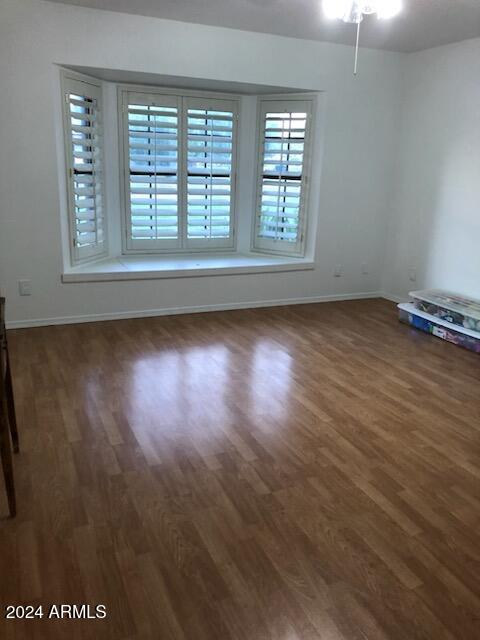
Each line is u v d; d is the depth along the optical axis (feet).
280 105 14.79
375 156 15.49
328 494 6.75
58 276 12.66
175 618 4.86
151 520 6.15
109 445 7.68
